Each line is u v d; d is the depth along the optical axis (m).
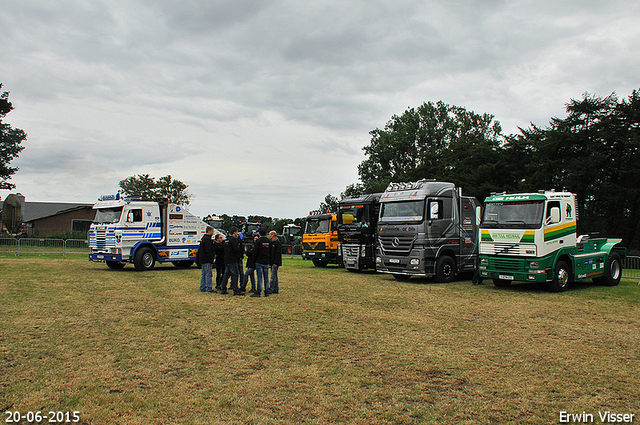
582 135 34.75
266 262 13.30
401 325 9.29
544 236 13.88
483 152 45.12
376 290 14.66
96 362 6.48
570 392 5.59
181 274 18.92
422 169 51.28
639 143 30.59
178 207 21.25
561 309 11.29
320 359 6.84
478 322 9.66
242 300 12.32
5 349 7.04
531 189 35.69
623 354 7.28
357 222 20.80
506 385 5.81
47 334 8.05
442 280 16.95
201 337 8.07
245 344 7.63
